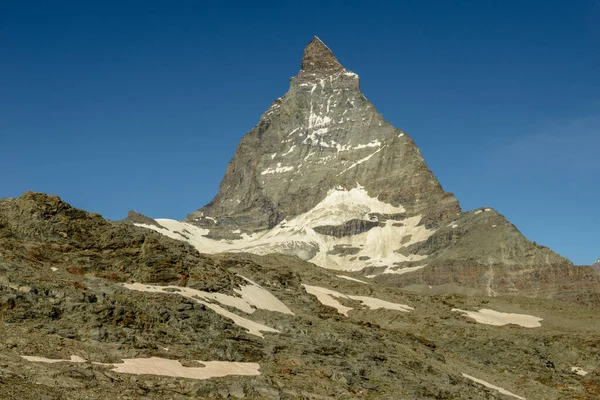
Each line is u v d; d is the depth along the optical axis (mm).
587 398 108000
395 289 196250
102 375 66938
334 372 85188
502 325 169750
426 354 114125
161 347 80188
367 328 123438
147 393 65625
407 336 127000
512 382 112750
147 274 107750
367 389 83438
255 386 73000
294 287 150500
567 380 119188
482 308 191750
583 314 188875
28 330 74625
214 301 106062
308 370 85312
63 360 69125
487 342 139500
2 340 70188
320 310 132250
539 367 126062
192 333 87312
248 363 83312
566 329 168625
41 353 69438
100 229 114812
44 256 102562
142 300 91938
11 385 59500
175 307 93062
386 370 91938
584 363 131625
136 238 115062
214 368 77562
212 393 69750
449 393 89875
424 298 187375
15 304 79250
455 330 148125
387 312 158250
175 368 74500
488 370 119188
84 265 104062
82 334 76875
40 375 63406
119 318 83062
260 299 119562
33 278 88500
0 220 107938
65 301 83250
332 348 96875
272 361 86875
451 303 192875
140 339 80000
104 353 73875
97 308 83250
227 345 85562
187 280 110375
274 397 71875
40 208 112250
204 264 119438
